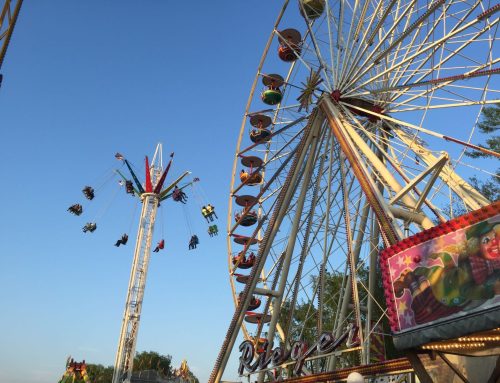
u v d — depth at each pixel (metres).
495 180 34.44
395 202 19.80
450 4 22.69
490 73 19.62
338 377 19.41
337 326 26.45
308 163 28.48
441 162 18.33
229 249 33.28
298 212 28.20
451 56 23.11
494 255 10.41
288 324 27.64
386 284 12.70
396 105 26.66
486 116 35.28
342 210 27.30
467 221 11.13
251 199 33.47
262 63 32.91
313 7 29.30
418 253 12.04
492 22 20.91
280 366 23.27
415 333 11.57
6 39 14.96
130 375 46.38
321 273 27.30
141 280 51.34
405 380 17.53
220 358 27.08
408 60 22.98
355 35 27.36
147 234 53.84
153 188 55.75
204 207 53.38
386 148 26.77
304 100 29.28
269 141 32.78
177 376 82.75
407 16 26.36
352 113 27.17
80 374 45.69
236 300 31.52
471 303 10.54
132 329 48.50
